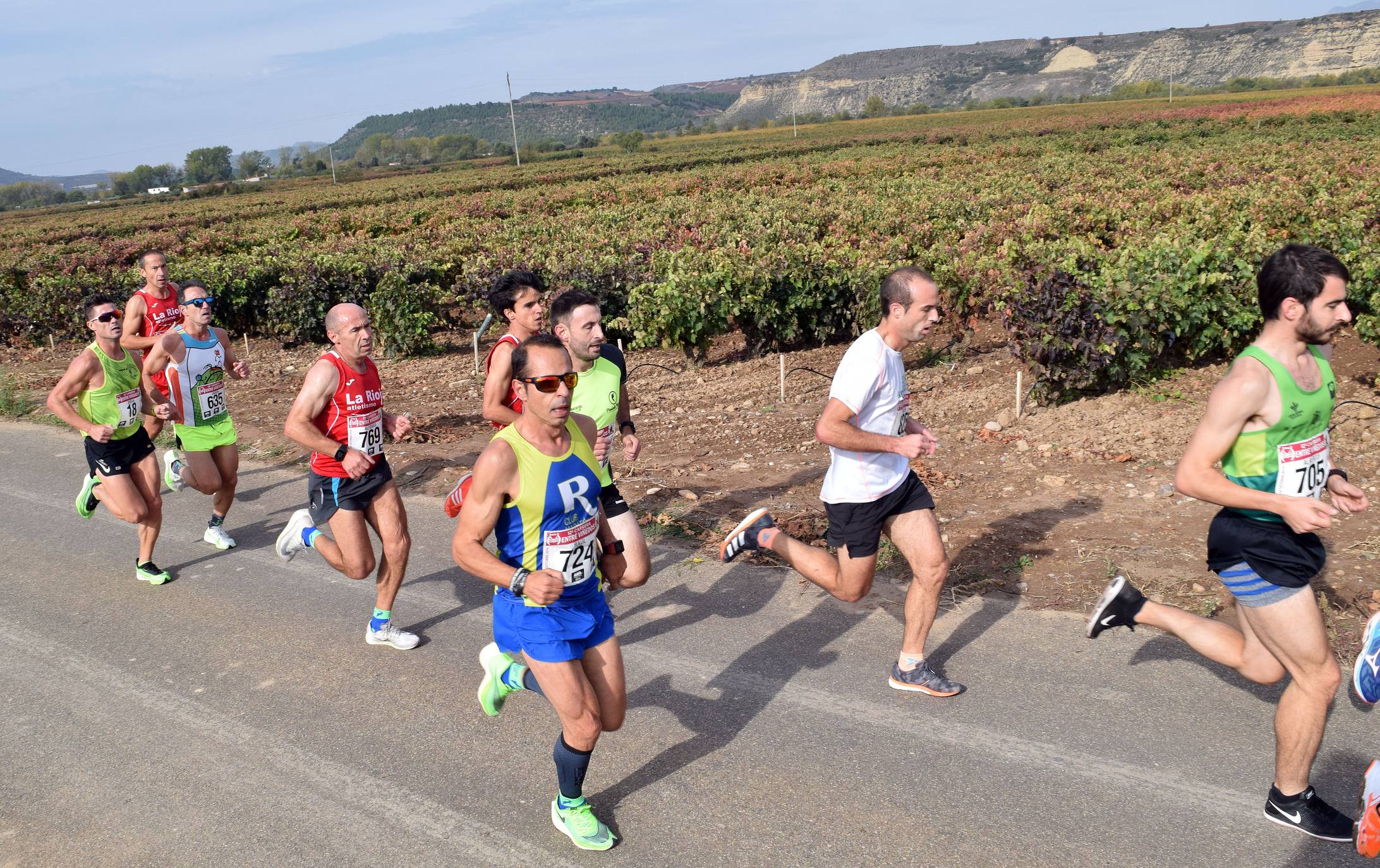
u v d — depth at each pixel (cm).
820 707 418
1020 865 313
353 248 1777
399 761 400
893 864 318
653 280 1264
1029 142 5409
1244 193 1648
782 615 509
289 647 513
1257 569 307
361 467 461
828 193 2802
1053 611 482
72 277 1777
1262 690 403
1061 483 654
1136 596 368
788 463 764
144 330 819
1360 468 633
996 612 487
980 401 894
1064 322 802
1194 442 305
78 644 530
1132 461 687
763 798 359
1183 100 10862
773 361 1173
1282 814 319
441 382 1209
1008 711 402
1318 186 1792
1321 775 347
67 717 452
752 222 1858
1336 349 963
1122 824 329
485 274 1515
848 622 495
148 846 353
